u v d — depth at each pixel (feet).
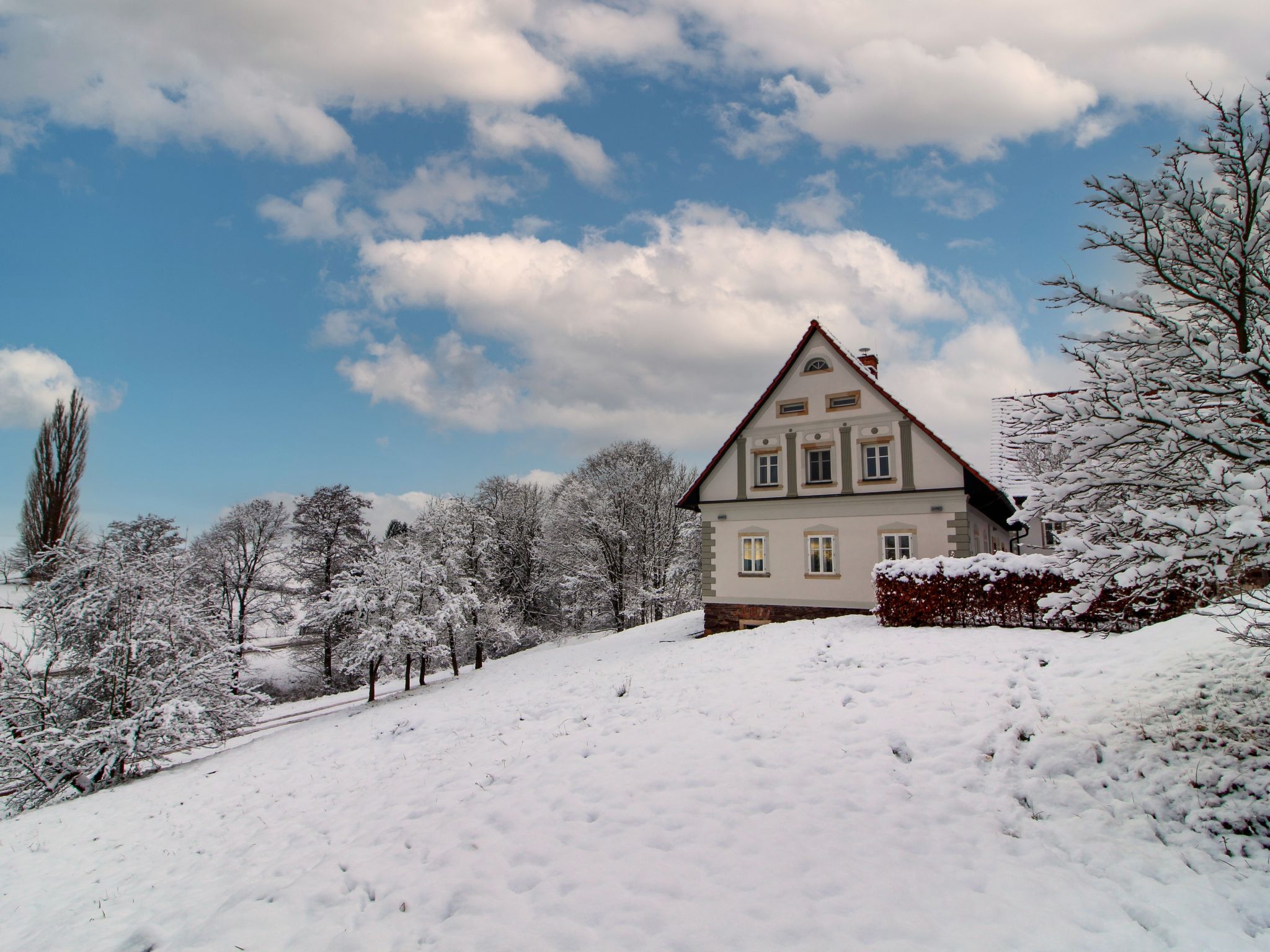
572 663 83.15
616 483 157.89
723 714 34.14
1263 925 17.53
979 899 18.79
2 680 64.44
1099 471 24.72
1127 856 20.81
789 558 81.82
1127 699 30.60
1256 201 22.74
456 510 129.29
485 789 28.30
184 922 23.03
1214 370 22.38
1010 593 53.88
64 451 124.47
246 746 67.26
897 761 27.35
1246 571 21.99
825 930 17.47
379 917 19.99
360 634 97.09
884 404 78.28
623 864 20.80
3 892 32.65
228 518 148.87
